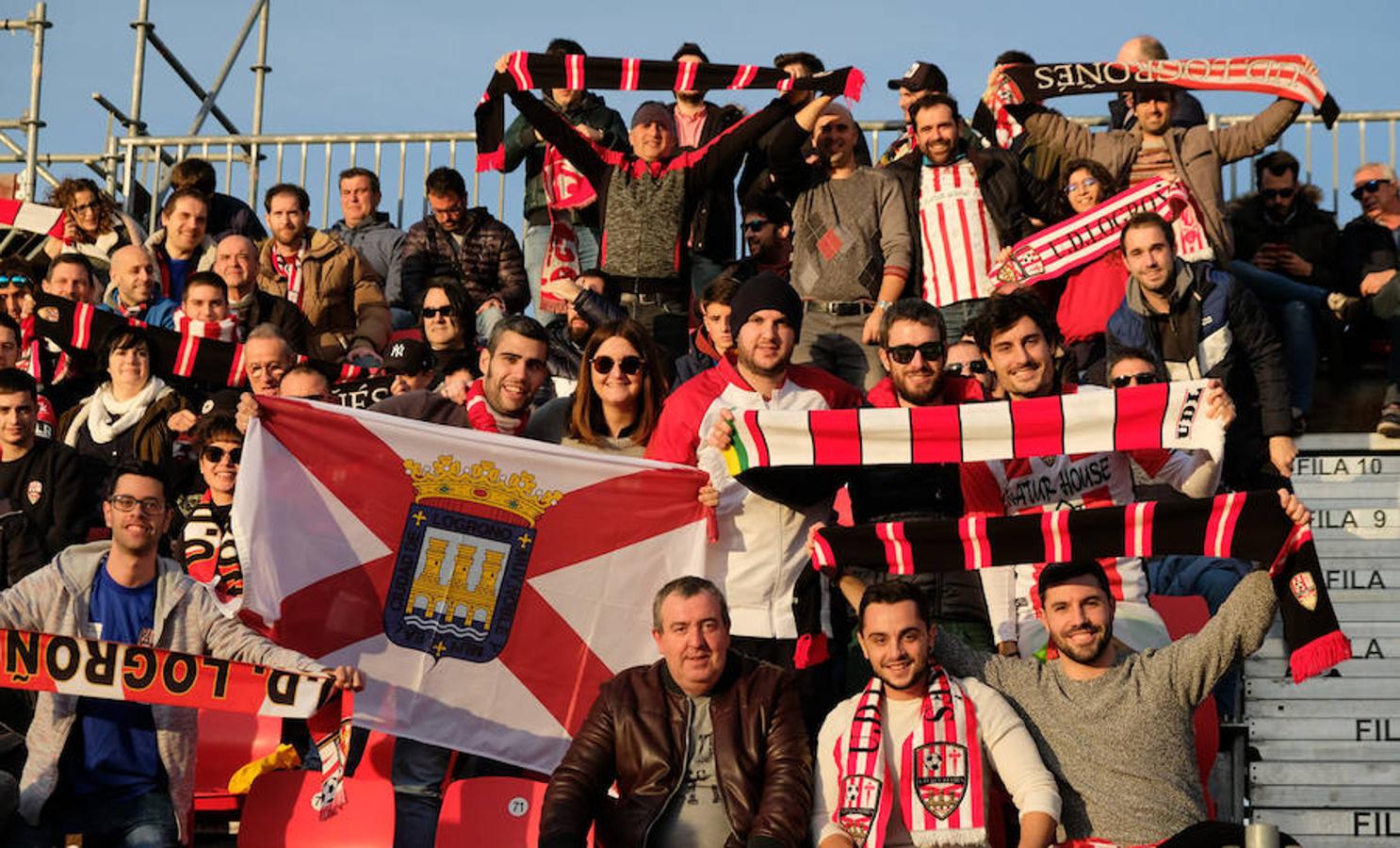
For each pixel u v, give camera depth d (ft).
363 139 48.70
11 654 22.86
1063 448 24.63
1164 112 38.27
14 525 29.12
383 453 25.38
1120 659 23.88
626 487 25.82
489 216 42.34
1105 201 37.19
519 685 25.36
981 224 36.73
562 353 35.53
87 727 23.53
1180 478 25.61
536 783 23.90
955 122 36.88
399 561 25.23
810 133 36.78
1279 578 23.20
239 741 26.84
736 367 26.55
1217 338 33.99
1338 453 37.63
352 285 40.86
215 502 30.40
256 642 23.84
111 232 42.91
